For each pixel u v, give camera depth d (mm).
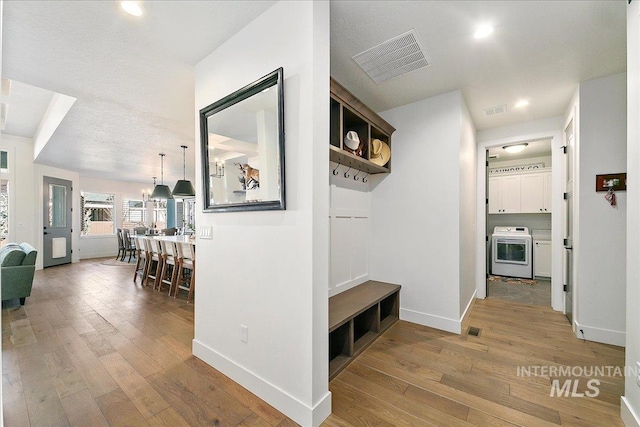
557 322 3062
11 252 3543
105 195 8555
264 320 1843
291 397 1684
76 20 1903
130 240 7352
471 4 1785
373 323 2736
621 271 2541
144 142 4598
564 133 3396
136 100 3084
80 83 2723
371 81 2693
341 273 2938
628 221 1638
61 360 2270
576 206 2816
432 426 1602
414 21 1930
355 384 1972
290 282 1706
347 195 3059
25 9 1796
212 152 2207
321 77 1679
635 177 1572
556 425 1605
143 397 1839
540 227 5656
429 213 3033
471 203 3572
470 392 1883
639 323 1522
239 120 1985
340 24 1951
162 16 1874
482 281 3967
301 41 1656
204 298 2303
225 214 2127
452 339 2654
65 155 5391
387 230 3336
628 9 1636
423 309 3039
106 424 1614
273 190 1781
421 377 2051
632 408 1565
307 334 1624
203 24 1956
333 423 1633
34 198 5996
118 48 2207
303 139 1647
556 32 2023
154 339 2654
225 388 1939
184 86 2791
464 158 3109
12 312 3395
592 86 2658
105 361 2260
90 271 6020
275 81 1749
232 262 2064
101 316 3258
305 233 1637
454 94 2889
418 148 3119
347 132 2975
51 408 1731
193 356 2352
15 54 2260
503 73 2553
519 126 3727
